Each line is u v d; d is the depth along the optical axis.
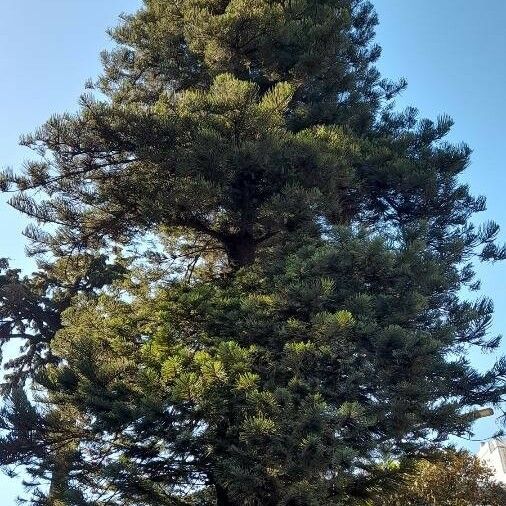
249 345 8.91
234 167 10.35
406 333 8.42
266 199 10.70
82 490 8.20
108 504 8.51
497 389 10.41
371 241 9.03
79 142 10.67
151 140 10.45
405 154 13.12
